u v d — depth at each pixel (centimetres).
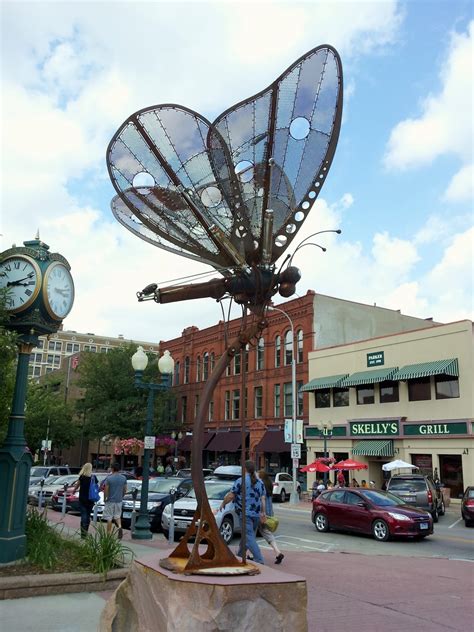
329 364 3575
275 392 4109
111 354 5041
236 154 499
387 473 3134
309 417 3666
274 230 495
